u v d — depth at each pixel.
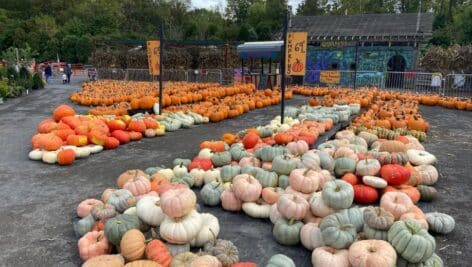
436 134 9.56
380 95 15.70
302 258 3.79
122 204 4.29
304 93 18.61
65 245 4.00
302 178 4.52
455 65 22.05
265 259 3.76
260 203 4.71
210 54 28.81
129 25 55.59
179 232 3.54
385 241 3.30
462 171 6.43
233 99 13.70
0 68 20.64
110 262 3.10
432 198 5.12
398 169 5.02
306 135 7.29
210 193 4.95
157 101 12.10
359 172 5.17
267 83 20.30
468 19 32.97
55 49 47.75
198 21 54.78
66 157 6.67
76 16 60.22
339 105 11.87
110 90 16.83
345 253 3.40
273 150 5.76
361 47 25.03
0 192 5.38
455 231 4.31
